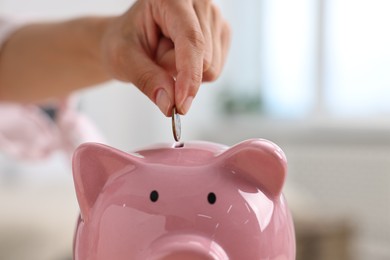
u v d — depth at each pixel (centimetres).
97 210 40
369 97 228
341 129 228
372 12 224
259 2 263
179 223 38
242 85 268
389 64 221
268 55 260
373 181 214
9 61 91
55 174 172
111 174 41
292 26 251
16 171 165
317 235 143
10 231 103
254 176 40
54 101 99
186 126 256
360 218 216
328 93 240
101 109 217
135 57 51
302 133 239
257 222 39
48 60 85
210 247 37
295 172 233
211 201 38
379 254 211
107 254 38
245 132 252
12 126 104
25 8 180
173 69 51
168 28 48
